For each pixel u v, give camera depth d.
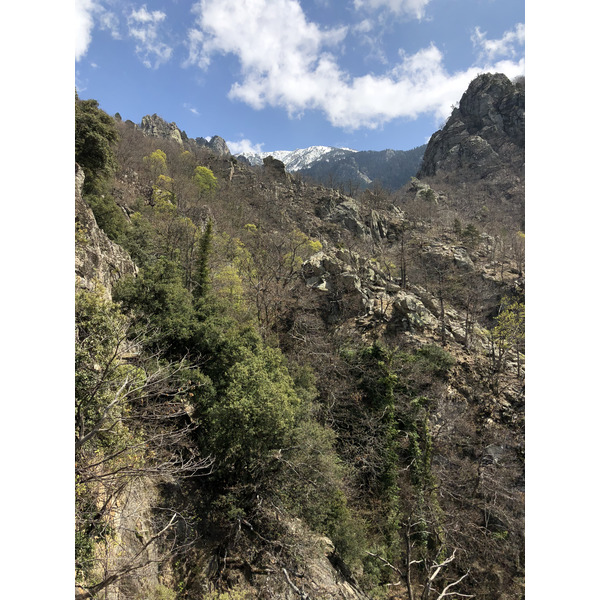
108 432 12.59
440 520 27.00
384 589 21.50
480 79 172.75
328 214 100.94
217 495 19.41
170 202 63.03
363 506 26.16
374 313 44.91
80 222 24.75
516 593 25.75
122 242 36.72
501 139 155.12
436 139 174.75
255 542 18.34
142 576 12.90
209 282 34.44
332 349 36.75
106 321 13.06
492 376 39.19
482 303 59.19
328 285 46.56
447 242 87.31
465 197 133.50
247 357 22.83
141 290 24.64
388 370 32.66
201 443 19.22
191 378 20.64
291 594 16.89
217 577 16.78
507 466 31.88
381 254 75.31
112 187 53.41
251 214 87.44
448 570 25.55
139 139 102.25
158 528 16.14
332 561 20.08
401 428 32.09
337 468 22.56
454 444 33.03
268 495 18.97
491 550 27.62
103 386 12.40
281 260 47.72
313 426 21.62
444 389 35.91
